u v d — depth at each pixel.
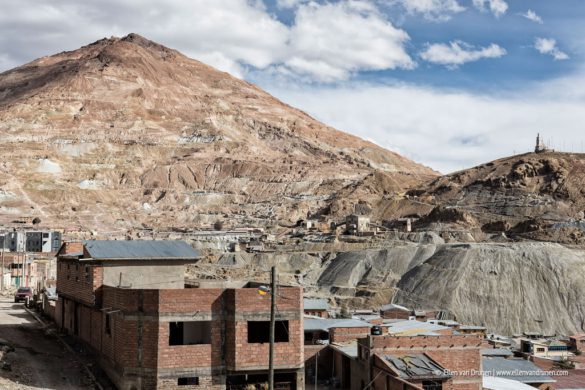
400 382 61.56
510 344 111.88
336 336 81.50
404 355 67.56
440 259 179.75
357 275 189.88
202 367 56.50
